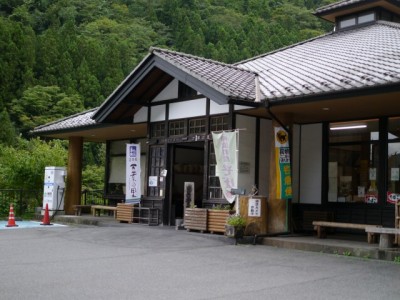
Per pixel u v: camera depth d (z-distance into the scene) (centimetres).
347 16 1644
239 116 1113
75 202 1655
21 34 3200
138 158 1370
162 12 4441
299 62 1269
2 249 905
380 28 1486
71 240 1037
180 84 1245
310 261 802
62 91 3086
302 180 1257
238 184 1098
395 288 607
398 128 1099
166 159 1271
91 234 1112
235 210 1038
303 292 581
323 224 1023
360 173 1157
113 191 1800
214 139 1077
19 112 2878
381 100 924
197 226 1098
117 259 804
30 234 1145
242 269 726
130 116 1391
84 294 561
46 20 3988
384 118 1119
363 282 639
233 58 3506
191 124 1212
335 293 577
